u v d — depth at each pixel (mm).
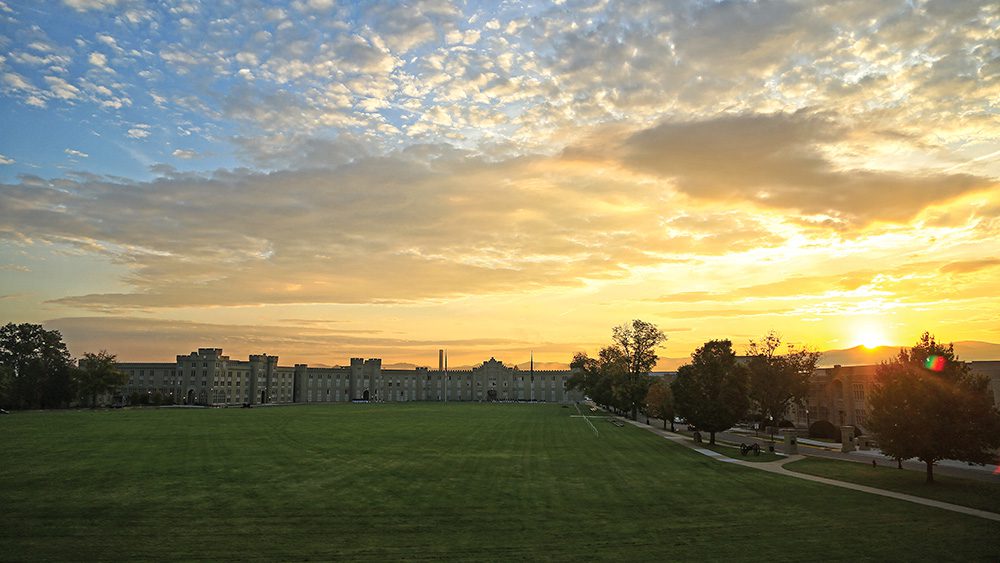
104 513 29172
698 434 69688
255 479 38688
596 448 59625
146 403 186625
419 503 31656
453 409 161250
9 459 47531
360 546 23953
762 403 88938
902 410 39250
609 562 22094
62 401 159750
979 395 38406
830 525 27578
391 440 65625
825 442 73312
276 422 95812
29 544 24000
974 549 23734
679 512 30078
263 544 24172
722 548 23891
